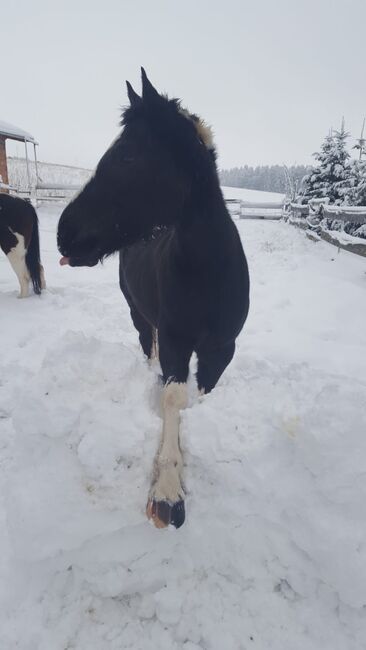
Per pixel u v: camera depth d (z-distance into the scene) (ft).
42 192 64.59
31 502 5.06
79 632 4.79
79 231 6.07
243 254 7.22
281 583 5.09
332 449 4.79
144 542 5.18
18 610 4.99
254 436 5.26
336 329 14.71
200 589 5.07
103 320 15.46
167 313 6.63
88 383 5.78
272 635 4.68
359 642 4.59
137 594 5.19
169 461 5.17
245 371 10.39
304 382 6.07
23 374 11.11
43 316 15.96
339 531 4.63
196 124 6.04
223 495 5.21
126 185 5.82
